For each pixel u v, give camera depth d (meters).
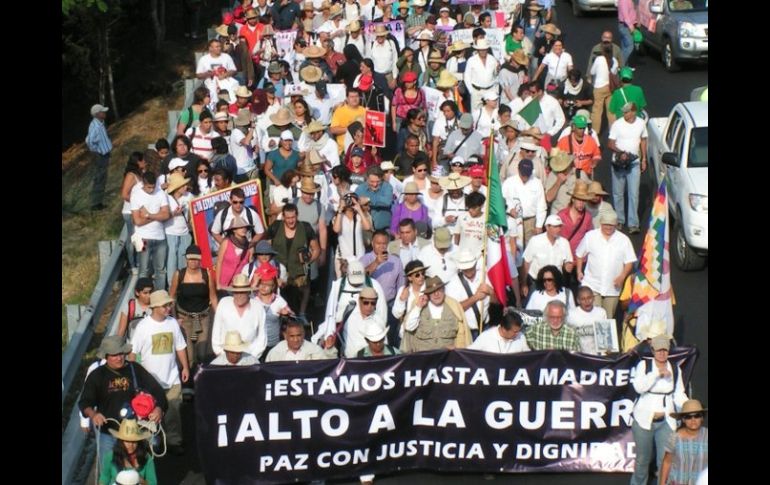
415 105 27.73
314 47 29.83
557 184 22.89
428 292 17.52
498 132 24.59
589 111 29.97
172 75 45.31
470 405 16.97
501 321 17.28
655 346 15.89
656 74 36.31
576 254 20.14
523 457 17.09
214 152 24.11
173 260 21.73
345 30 32.84
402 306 18.00
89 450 18.27
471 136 24.91
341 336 18.38
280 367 16.55
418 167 21.34
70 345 18.81
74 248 28.11
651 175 26.53
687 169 23.42
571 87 29.80
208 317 18.94
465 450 17.08
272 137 24.69
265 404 16.56
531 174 21.69
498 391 16.94
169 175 22.28
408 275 17.86
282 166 24.09
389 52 30.75
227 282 20.27
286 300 20.97
